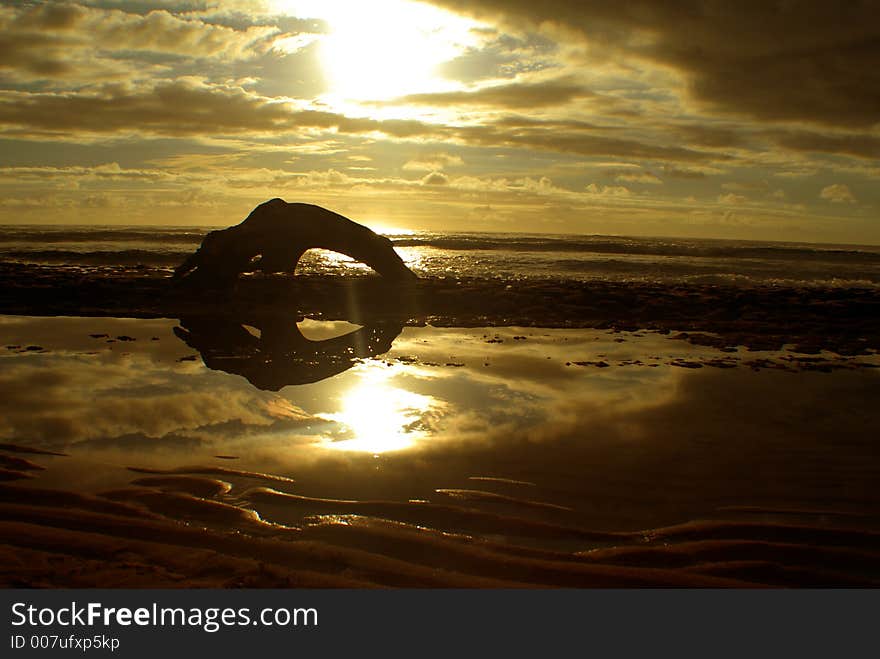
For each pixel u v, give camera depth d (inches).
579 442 246.7
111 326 489.4
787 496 201.6
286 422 267.3
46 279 647.8
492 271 923.4
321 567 158.4
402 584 152.6
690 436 254.7
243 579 152.3
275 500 194.5
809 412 287.6
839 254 1556.3
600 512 189.9
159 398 296.5
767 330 502.0
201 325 500.7
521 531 178.4
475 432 257.4
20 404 282.7
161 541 168.7
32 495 193.2
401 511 188.7
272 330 487.2
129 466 217.3
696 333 492.1
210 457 226.8
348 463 224.1
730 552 167.9
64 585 147.4
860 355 417.4
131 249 1197.7
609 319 547.8
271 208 656.4
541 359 393.7
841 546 171.5
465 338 464.8
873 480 214.2
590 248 1530.5
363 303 587.2
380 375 347.6
